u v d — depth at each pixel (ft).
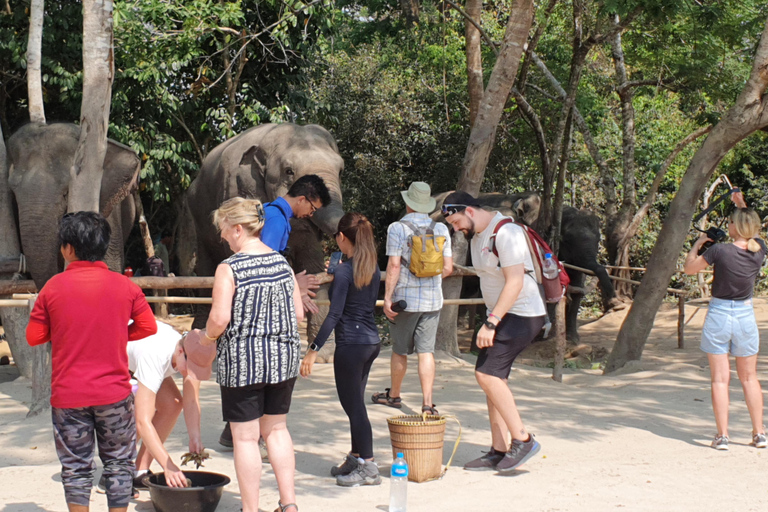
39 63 27.07
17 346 27.50
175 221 61.21
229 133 43.16
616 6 31.48
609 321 46.52
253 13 43.80
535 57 43.29
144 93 42.22
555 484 14.79
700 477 15.42
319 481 15.08
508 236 15.24
